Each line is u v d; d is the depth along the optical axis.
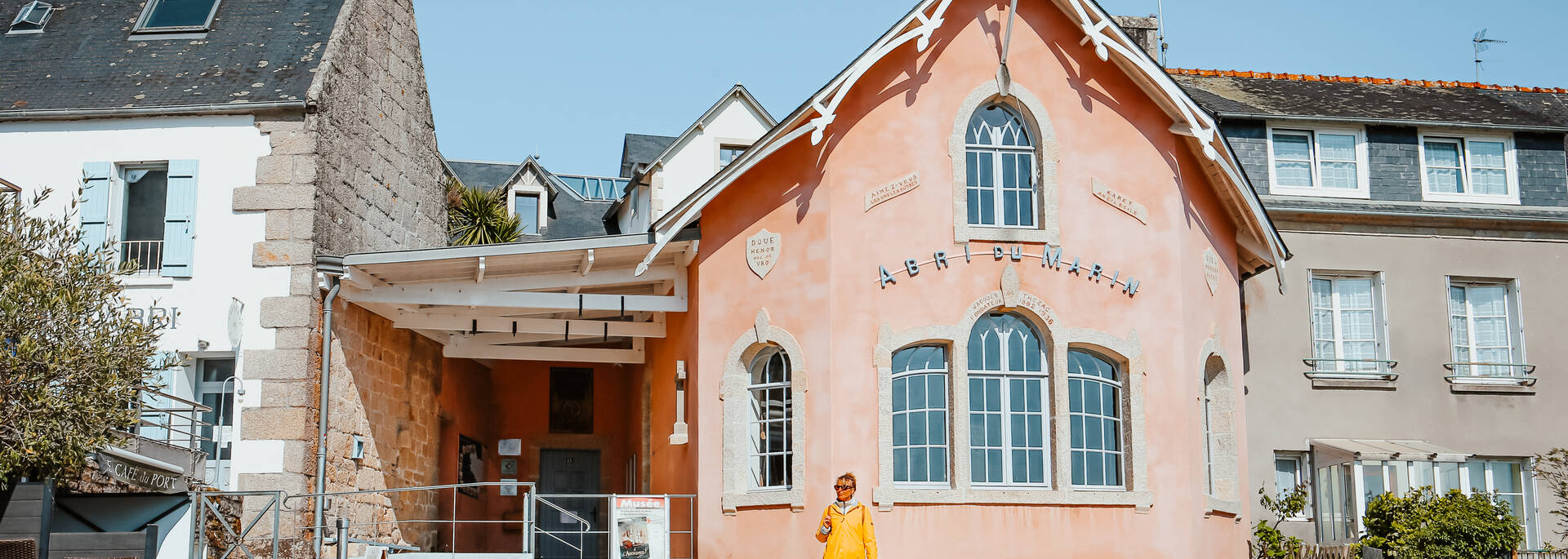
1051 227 15.68
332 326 16.44
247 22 18.61
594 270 17.03
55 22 18.98
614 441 23.70
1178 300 16.03
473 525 22.30
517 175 27.92
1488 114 21.30
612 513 15.38
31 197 16.92
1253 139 20.38
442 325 17.91
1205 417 16.75
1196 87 21.59
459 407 21.78
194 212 16.64
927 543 14.88
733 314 16.00
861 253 15.38
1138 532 15.35
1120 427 15.74
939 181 15.66
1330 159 20.50
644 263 16.02
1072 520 15.20
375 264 16.28
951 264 15.48
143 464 14.15
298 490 15.69
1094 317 15.67
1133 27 22.86
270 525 15.55
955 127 15.77
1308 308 19.80
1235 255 17.84
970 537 14.95
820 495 14.96
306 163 16.66
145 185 17.22
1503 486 19.89
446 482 21.02
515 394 23.58
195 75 17.61
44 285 12.50
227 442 16.34
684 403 16.73
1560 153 21.16
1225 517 16.56
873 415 15.09
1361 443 19.19
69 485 13.88
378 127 19.05
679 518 16.80
